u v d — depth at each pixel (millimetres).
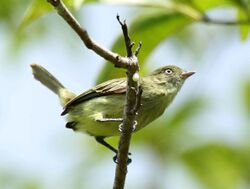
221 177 14109
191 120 14398
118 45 10078
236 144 14219
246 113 14375
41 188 14594
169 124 14375
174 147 14312
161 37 10242
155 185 14109
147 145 14383
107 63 10766
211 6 9859
